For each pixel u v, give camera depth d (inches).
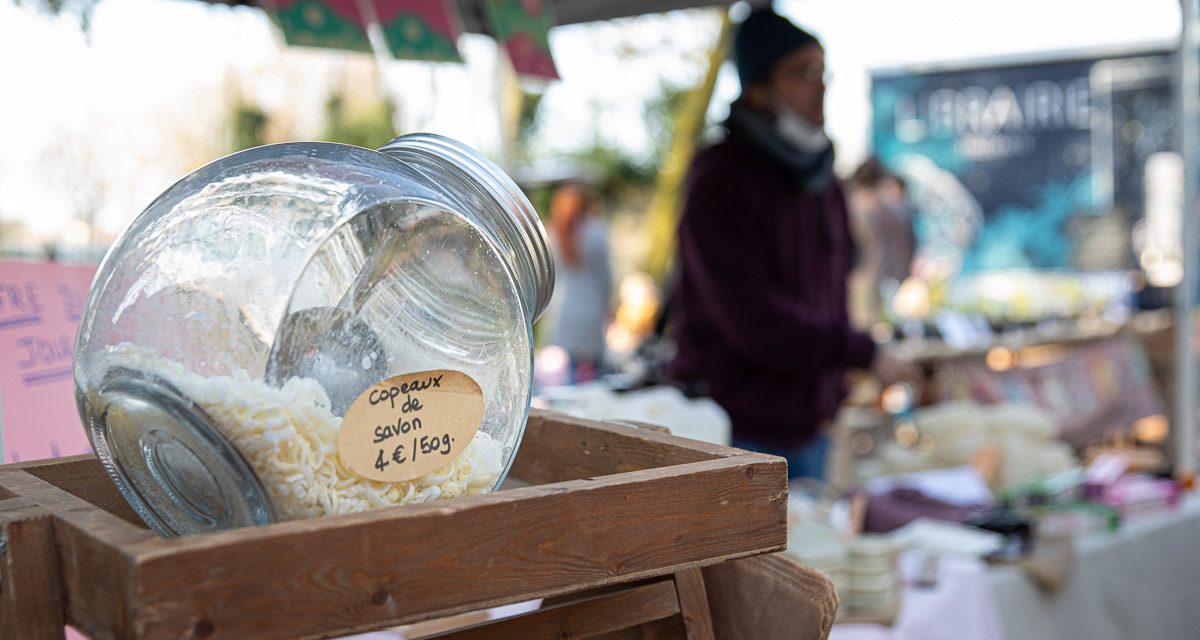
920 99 196.7
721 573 30.4
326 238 21.7
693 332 84.6
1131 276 185.0
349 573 19.4
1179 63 120.6
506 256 25.5
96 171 86.4
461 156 27.0
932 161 197.3
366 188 23.0
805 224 84.3
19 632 20.4
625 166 316.8
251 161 24.4
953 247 197.5
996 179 194.1
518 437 26.1
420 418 23.0
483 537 20.9
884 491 83.4
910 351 144.7
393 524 19.9
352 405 21.9
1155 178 182.2
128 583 17.6
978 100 193.5
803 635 27.4
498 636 26.1
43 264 44.9
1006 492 88.0
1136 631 77.7
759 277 79.3
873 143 199.5
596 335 171.0
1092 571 74.2
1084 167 188.9
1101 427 147.6
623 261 304.3
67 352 44.6
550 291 29.3
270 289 21.3
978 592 64.7
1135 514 84.7
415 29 72.2
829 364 80.5
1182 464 123.5
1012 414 106.7
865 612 58.2
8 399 41.1
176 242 22.6
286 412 21.1
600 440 30.2
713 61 180.9
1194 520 85.6
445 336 23.5
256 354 21.1
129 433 23.1
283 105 133.6
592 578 22.4
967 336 156.6
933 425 109.5
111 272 23.5
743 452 26.2
